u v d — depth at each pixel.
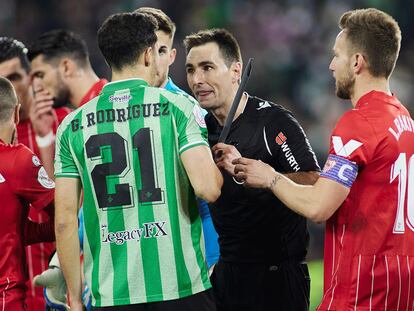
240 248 16.67
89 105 13.89
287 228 16.53
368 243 13.59
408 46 55.59
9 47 20.28
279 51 55.69
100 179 13.67
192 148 13.44
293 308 16.67
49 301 16.22
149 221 13.53
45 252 19.31
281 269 16.61
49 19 56.06
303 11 57.09
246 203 16.19
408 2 56.72
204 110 17.12
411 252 13.85
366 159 13.40
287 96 54.16
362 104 13.80
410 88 52.09
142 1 56.38
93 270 13.87
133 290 13.54
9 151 14.90
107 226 13.67
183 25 56.41
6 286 14.74
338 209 13.78
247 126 16.30
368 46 13.80
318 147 50.41
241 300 16.81
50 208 15.17
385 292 13.62
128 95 13.72
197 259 13.74
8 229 14.81
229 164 14.45
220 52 16.31
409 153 13.80
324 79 54.62
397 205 13.66
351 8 57.19
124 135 13.61
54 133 21.34
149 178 13.53
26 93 20.58
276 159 16.20
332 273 13.91
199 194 13.38
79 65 21.56
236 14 56.88
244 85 14.96
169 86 17.75
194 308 13.59
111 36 13.78
